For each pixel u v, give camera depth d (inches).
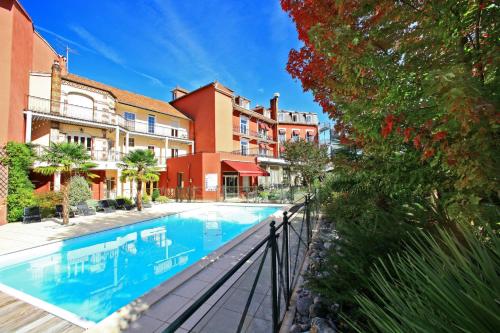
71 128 792.3
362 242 103.3
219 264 215.0
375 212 125.4
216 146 1141.7
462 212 68.3
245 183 1135.6
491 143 54.5
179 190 963.3
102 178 834.8
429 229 91.4
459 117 51.8
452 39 70.8
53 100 723.4
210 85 1165.1
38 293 235.1
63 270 289.0
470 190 68.6
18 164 514.3
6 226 445.1
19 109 605.9
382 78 79.6
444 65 74.4
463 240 75.9
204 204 792.3
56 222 479.5
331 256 114.4
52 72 732.0
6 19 557.3
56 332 141.3
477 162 56.0
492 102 51.5
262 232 331.9
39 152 676.7
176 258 335.9
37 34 739.4
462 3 64.1
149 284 259.1
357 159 143.2
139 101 1099.3
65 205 460.4
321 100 156.9
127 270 294.2
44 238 351.9
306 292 147.0
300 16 125.6
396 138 80.2
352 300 93.8
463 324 46.1
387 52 87.6
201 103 1205.1
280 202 789.2
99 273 283.6
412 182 88.2
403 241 90.4
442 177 81.8
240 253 245.1
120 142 960.3
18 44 601.0
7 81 546.0
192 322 126.6
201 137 1195.3
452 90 48.1
